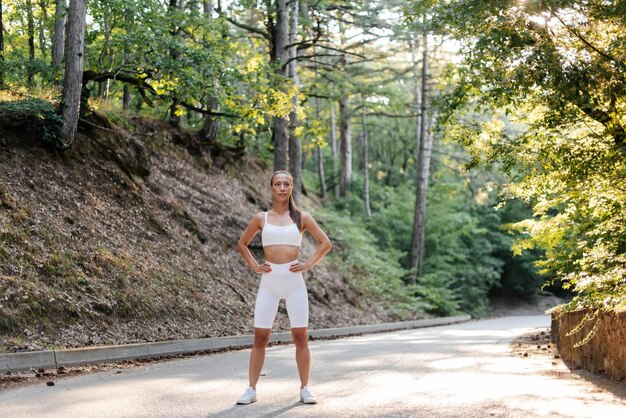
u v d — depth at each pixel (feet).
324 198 132.77
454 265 129.59
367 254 108.47
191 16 60.08
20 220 44.45
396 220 127.75
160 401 21.77
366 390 24.07
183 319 49.26
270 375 28.55
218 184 83.10
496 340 52.37
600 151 33.32
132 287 47.57
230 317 54.90
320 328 68.08
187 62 54.29
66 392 23.73
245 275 67.10
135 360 37.29
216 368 31.63
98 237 50.44
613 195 33.22
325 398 22.30
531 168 38.11
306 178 141.18
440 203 131.85
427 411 19.75
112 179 58.85
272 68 70.13
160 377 28.17
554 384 25.85
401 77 112.16
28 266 40.75
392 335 63.72
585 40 33.17
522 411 19.77
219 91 57.72
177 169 76.89
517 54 32.63
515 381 26.71
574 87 31.24
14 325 35.40
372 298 96.58
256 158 106.01
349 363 33.45
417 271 117.60
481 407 20.42
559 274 46.52
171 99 56.90
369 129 171.63
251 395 21.42
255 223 22.22
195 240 64.13
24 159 51.03
